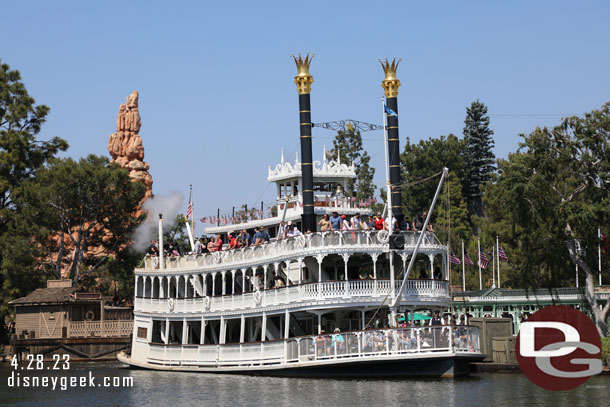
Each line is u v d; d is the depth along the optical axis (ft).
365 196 383.24
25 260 284.82
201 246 190.80
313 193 178.19
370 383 142.41
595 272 188.03
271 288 161.89
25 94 327.26
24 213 295.89
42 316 256.73
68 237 318.04
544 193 182.91
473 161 415.64
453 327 146.41
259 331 174.29
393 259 158.61
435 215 378.73
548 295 217.97
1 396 150.92
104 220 321.11
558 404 117.80
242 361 168.04
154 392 147.64
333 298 151.43
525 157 188.03
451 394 127.85
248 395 135.54
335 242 153.58
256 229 170.30
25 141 315.58
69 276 321.52
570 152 185.57
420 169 389.19
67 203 298.97
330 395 130.00
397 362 147.23
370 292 151.84
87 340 247.29
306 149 172.96
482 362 162.40
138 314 201.26
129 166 412.57
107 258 321.93
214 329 182.29
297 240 156.76
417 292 153.69
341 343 149.89
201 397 136.98
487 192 323.57
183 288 196.85
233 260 173.68
